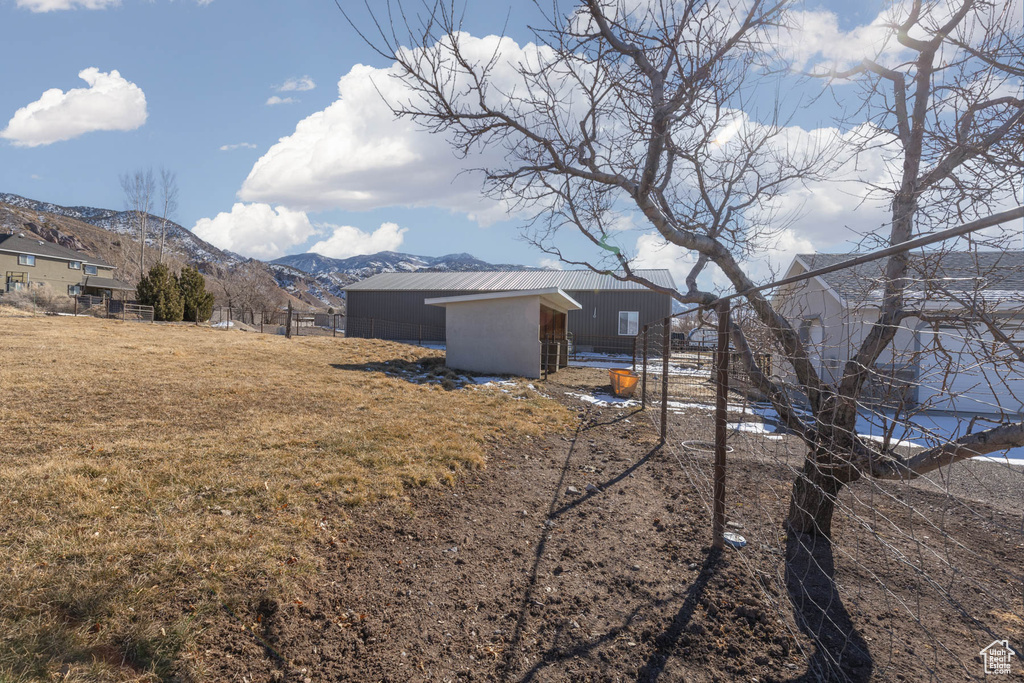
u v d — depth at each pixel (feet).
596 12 9.31
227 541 10.51
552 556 12.00
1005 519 14.34
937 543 12.51
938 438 7.47
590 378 47.93
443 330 94.53
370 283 102.37
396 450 17.92
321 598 9.43
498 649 8.56
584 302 88.28
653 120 9.42
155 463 14.29
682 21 8.41
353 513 12.94
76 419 17.97
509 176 11.54
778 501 15.29
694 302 13.53
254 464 15.14
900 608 9.55
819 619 9.18
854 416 11.02
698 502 15.39
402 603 9.68
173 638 7.66
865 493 16.48
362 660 8.04
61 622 7.52
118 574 8.84
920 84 10.45
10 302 80.23
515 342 44.88
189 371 30.12
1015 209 4.53
